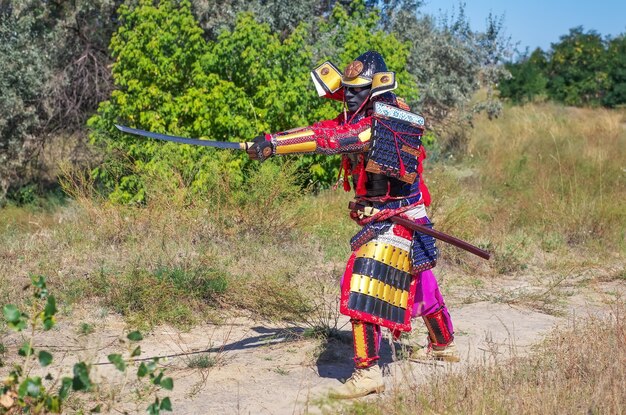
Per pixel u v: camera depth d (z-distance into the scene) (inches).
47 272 268.5
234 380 192.5
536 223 400.8
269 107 421.7
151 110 418.9
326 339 223.9
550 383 180.1
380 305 179.6
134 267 262.4
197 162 390.0
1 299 239.6
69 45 540.7
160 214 330.3
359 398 179.5
